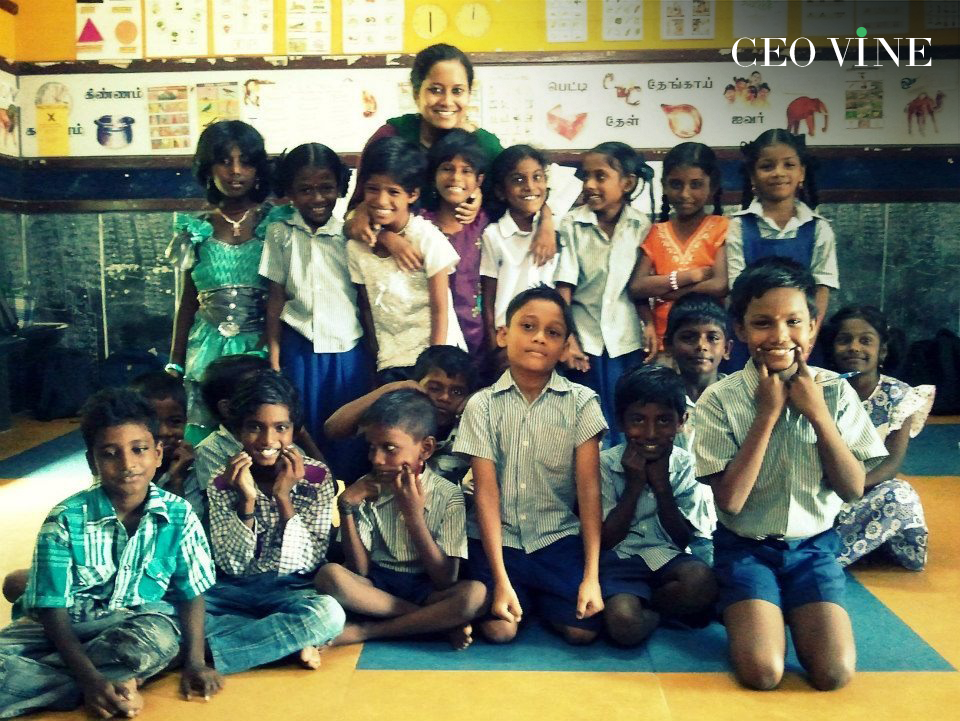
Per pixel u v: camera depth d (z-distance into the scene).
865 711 1.97
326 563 2.42
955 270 5.32
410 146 2.78
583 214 3.12
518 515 2.43
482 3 5.16
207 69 5.24
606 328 3.08
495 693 2.06
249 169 2.96
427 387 2.60
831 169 5.25
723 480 2.24
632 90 5.19
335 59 5.20
